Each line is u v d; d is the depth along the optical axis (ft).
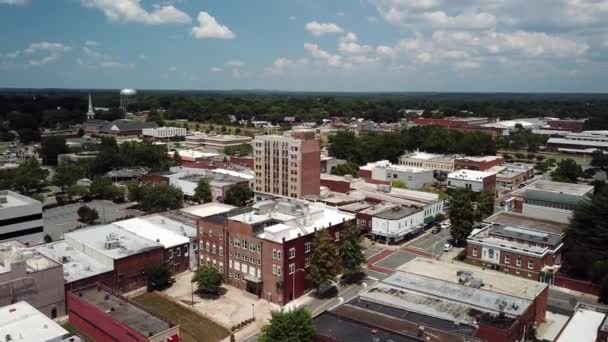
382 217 440.86
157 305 308.81
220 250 351.46
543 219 439.63
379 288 279.90
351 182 606.96
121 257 323.78
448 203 555.69
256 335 271.69
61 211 542.98
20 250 309.83
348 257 341.62
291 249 314.55
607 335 208.95
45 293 284.82
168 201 528.63
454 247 430.61
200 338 266.98
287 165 534.37
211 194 574.15
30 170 641.40
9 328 221.66
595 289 326.65
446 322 237.66
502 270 372.17
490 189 642.63
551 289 338.54
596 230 352.28
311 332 218.79
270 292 318.45
